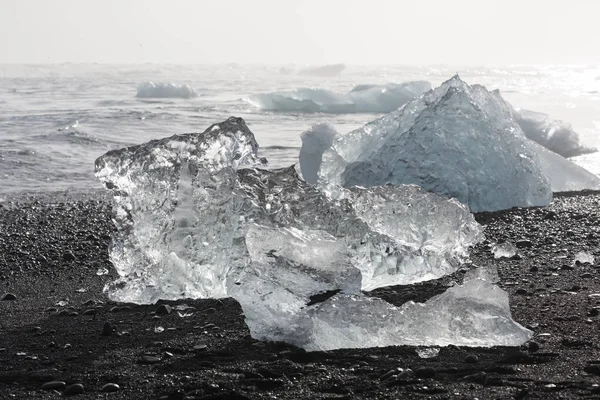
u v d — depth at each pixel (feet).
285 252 12.35
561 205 25.22
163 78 188.96
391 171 24.95
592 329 10.99
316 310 10.86
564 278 14.85
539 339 10.57
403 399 8.30
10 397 8.80
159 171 14.52
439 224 15.58
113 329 11.85
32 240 21.76
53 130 49.80
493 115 26.40
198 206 13.98
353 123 62.85
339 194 15.97
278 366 9.61
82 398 8.70
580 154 42.39
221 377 9.23
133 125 55.88
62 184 33.99
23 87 119.55
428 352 10.14
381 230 15.84
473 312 10.85
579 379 8.77
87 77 180.04
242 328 11.65
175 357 10.20
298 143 45.98
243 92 121.90
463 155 24.80
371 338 10.64
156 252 14.26
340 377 9.13
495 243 19.33
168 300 13.87
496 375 8.99
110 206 28.78
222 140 14.75
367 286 14.48
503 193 24.79
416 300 13.39
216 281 13.67
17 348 10.91
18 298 14.76
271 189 14.42
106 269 17.84
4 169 36.88
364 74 278.87
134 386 9.05
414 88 84.84
